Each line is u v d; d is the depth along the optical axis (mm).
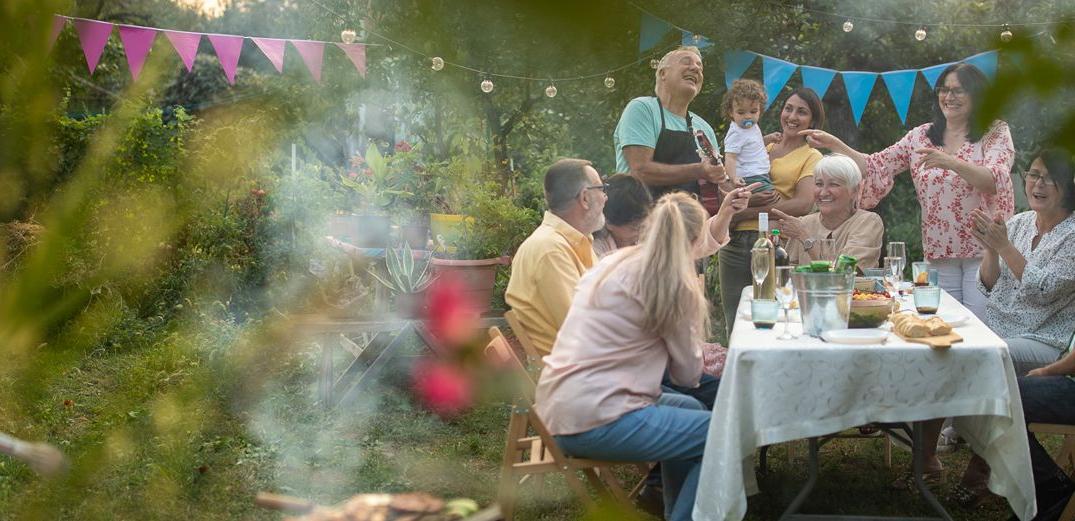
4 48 563
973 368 3049
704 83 7355
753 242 5551
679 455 3121
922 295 3867
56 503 711
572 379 3170
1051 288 4137
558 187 4020
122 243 621
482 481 4305
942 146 5277
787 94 8070
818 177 5203
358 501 1289
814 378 3055
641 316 3154
